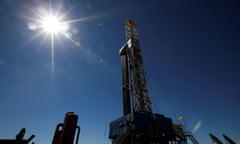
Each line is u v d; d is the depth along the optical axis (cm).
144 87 2686
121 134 2036
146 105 2517
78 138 368
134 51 3094
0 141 470
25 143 504
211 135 1980
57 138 385
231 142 1822
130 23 3594
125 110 2594
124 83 2861
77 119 383
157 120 2169
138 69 2878
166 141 2216
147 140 2127
